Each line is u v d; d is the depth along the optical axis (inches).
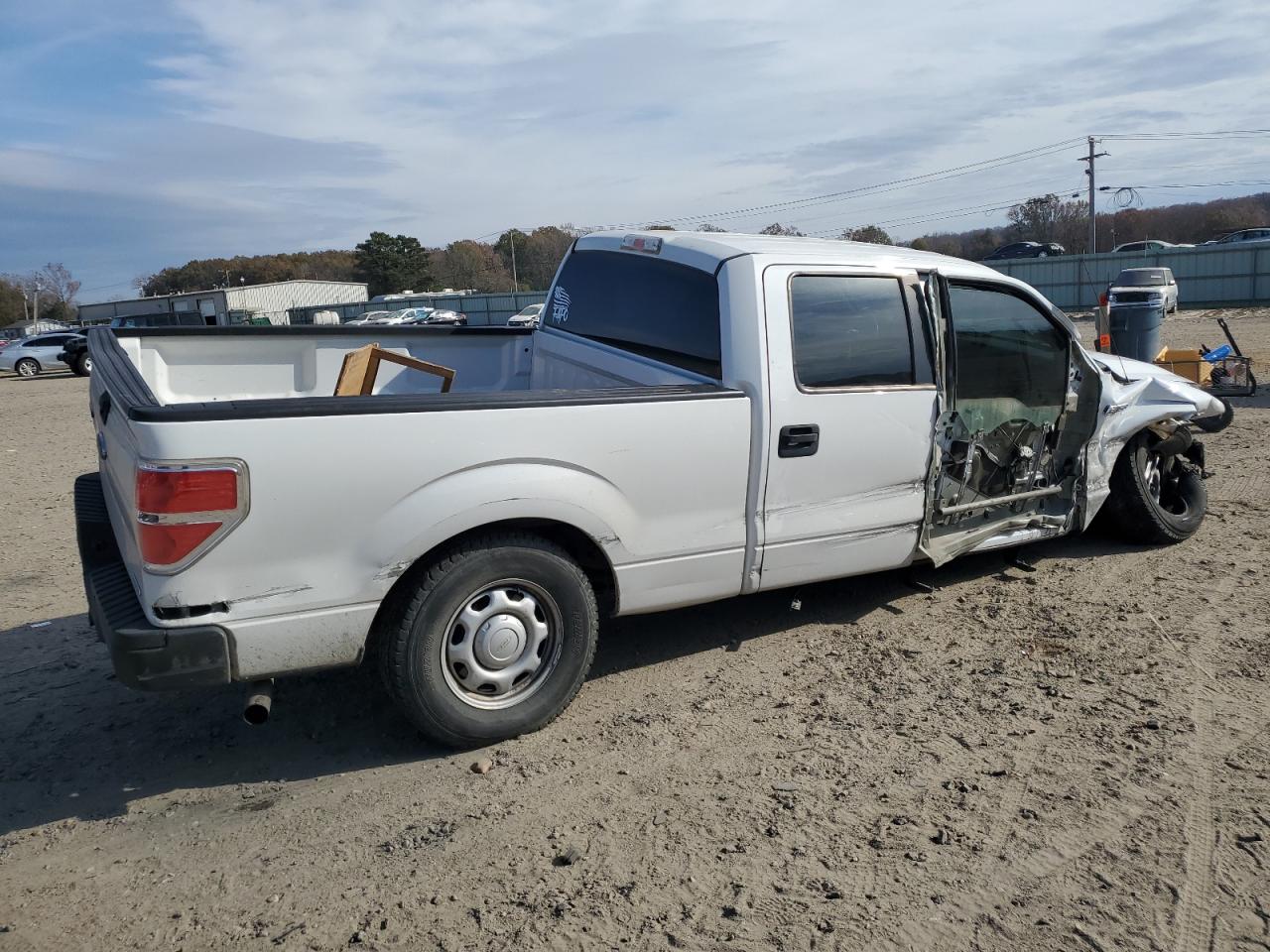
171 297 3198.8
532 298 2349.9
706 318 165.2
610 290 191.3
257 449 121.1
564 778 136.6
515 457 137.3
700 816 126.0
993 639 182.2
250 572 123.4
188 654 121.6
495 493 135.2
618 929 104.6
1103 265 1461.6
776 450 160.1
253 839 124.0
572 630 147.5
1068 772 134.5
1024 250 1814.7
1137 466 227.0
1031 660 171.9
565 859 117.1
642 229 194.5
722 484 156.7
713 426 153.9
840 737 146.4
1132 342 473.4
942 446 182.5
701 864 115.7
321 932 105.3
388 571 130.8
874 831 121.6
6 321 4466.0
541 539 143.3
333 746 148.3
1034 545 238.5
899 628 189.2
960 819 123.7
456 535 135.7
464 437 133.4
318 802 132.3
